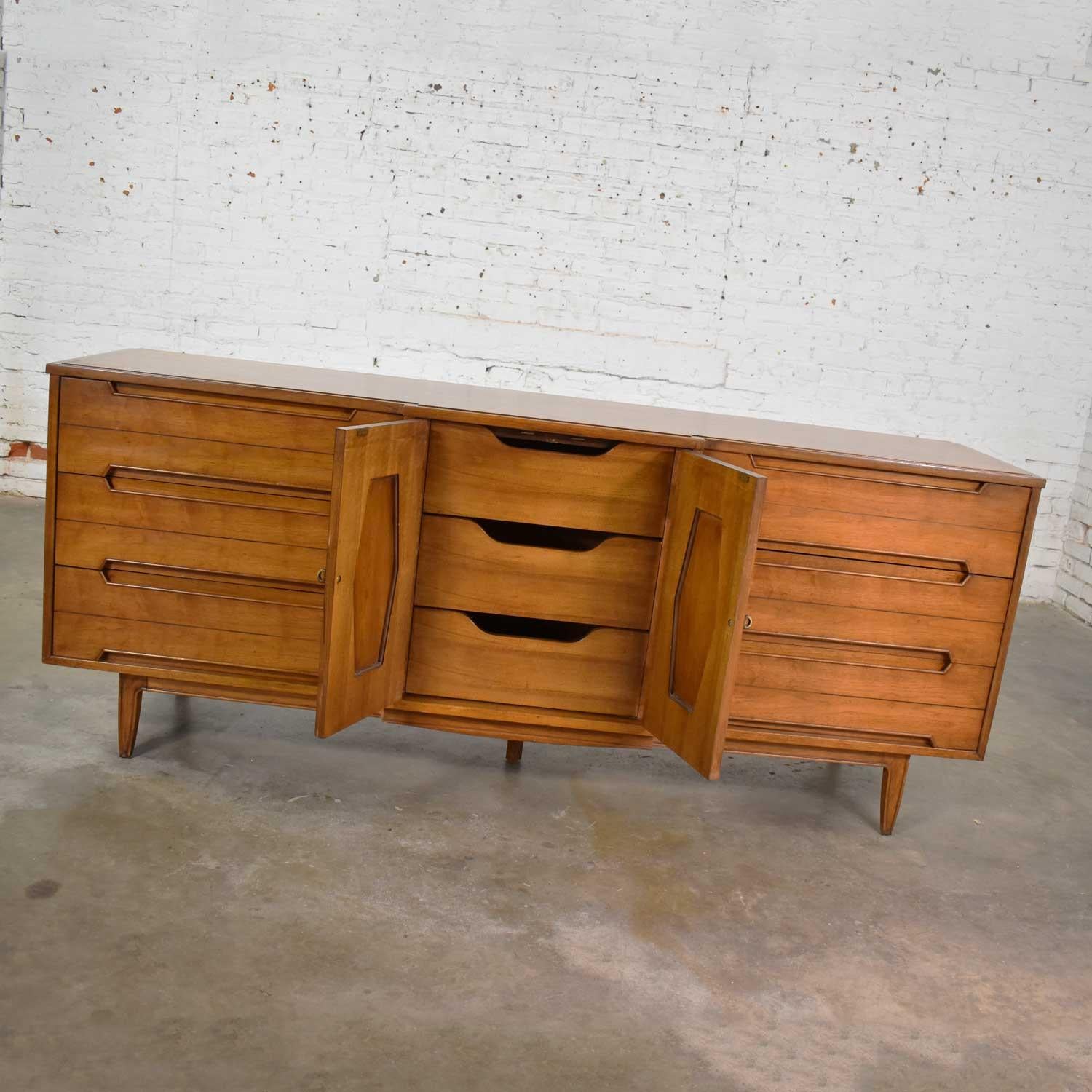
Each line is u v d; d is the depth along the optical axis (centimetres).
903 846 280
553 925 225
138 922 209
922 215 500
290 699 267
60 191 492
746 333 509
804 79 488
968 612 266
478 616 294
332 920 217
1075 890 267
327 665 237
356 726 313
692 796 294
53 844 233
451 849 251
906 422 520
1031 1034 209
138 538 261
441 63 484
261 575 261
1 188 491
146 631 265
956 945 237
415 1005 194
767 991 212
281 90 486
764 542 259
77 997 186
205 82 484
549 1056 186
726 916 237
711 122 490
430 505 261
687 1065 188
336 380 284
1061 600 534
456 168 493
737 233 500
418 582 265
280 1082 172
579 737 274
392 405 254
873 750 274
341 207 496
